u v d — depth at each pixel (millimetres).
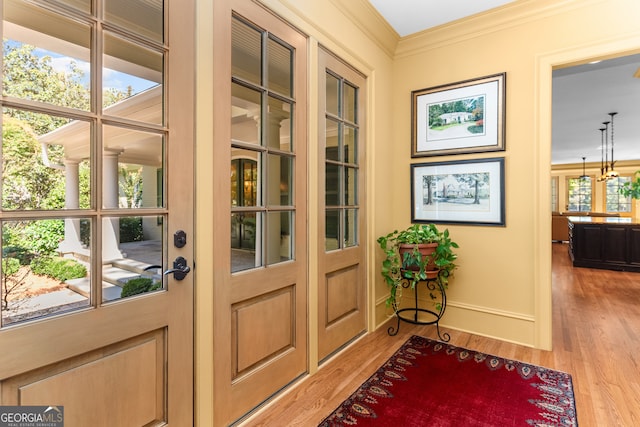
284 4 1878
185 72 1407
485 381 2014
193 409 1443
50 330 1031
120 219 1218
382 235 2984
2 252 963
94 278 1141
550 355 2369
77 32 1115
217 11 1523
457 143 2844
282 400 1835
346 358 2330
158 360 1324
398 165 3172
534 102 2510
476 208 2770
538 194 2504
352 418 1670
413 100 3053
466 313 2828
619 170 11148
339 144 2471
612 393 1872
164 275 1336
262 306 1785
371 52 2764
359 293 2686
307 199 2098
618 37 2213
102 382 1162
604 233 5539
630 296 3895
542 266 2490
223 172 1568
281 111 1927
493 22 2633
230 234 1609
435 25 2789
